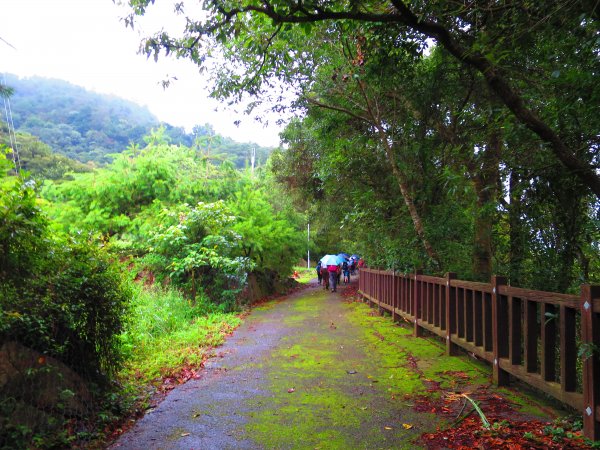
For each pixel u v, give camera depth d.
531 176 6.04
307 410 4.33
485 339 5.36
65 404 3.71
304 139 16.58
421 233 8.25
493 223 7.61
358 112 9.97
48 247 3.85
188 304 11.02
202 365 6.20
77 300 3.93
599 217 5.64
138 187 14.44
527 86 6.82
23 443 3.11
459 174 7.20
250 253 16.16
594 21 4.31
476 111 7.82
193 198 14.80
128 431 3.86
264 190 20.06
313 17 5.05
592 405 3.28
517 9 4.95
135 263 12.38
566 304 3.64
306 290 21.16
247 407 4.44
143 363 6.25
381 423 3.96
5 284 3.40
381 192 10.64
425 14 5.24
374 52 7.65
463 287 6.09
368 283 13.73
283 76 9.57
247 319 10.86
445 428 3.79
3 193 3.50
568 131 5.30
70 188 13.91
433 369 5.81
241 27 6.24
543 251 6.37
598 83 4.61
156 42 5.78
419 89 8.23
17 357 3.36
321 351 7.02
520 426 3.75
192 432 3.81
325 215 18.38
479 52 5.00
